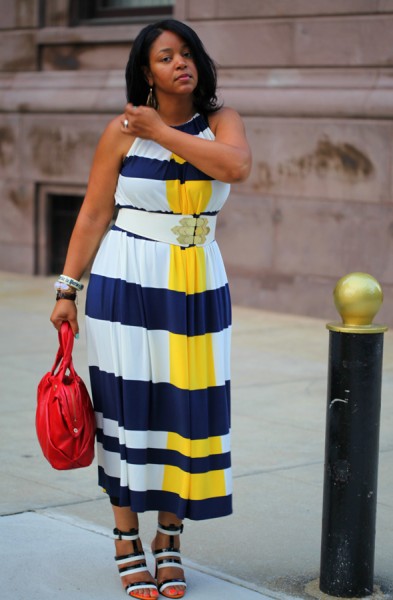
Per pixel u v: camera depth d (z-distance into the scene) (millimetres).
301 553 4609
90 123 12195
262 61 10680
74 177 12422
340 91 10016
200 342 3998
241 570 4418
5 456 6008
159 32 3924
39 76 12844
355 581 4121
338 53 10133
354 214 10023
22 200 13039
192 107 4074
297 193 10406
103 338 4047
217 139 4031
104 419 4113
